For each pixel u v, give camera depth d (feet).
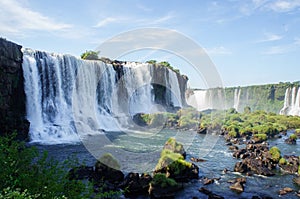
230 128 114.32
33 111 92.27
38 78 96.07
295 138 106.93
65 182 20.94
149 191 43.62
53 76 100.89
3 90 79.00
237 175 58.13
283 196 47.73
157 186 43.91
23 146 22.44
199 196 45.24
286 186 52.54
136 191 43.37
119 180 45.03
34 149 21.77
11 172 18.61
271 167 63.46
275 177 57.82
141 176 45.19
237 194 47.70
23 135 78.84
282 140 111.45
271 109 290.97
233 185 50.65
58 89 101.76
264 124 142.41
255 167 61.31
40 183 18.74
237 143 97.86
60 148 70.44
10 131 76.43
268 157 68.74
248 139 106.73
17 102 88.53
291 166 64.18
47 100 98.48
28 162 20.56
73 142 78.02
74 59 108.99
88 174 44.39
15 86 85.66
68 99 104.58
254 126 131.44
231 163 67.77
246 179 55.83
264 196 47.32
